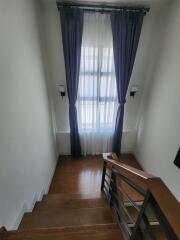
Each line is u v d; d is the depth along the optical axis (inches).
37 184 94.0
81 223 65.8
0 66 54.7
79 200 90.0
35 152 90.7
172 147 98.8
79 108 138.3
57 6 105.3
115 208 68.8
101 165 149.3
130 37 116.1
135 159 158.9
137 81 137.3
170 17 101.7
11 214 60.6
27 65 80.4
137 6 110.6
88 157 159.2
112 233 51.3
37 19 98.8
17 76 68.1
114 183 72.4
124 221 55.4
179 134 92.4
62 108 141.8
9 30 61.5
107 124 148.3
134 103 145.7
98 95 134.7
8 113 59.5
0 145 53.6
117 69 124.6
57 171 141.6
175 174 95.6
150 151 128.5
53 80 131.0
